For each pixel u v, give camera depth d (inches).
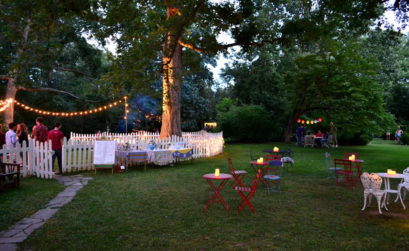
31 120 1035.3
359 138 1053.8
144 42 420.2
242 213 232.5
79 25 814.5
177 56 594.2
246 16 380.8
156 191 306.0
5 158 348.8
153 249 164.1
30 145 385.1
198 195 289.9
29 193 289.9
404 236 186.2
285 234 188.5
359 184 351.6
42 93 1028.5
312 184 350.9
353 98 854.5
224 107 1216.2
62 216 219.9
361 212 238.8
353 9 397.1
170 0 362.6
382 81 1047.6
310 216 227.5
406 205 260.4
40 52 514.3
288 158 450.3
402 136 1154.0
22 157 391.2
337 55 823.1
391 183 367.6
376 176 235.8
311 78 890.7
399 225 207.6
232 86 1280.8
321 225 206.5
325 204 262.4
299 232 192.1
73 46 996.6
